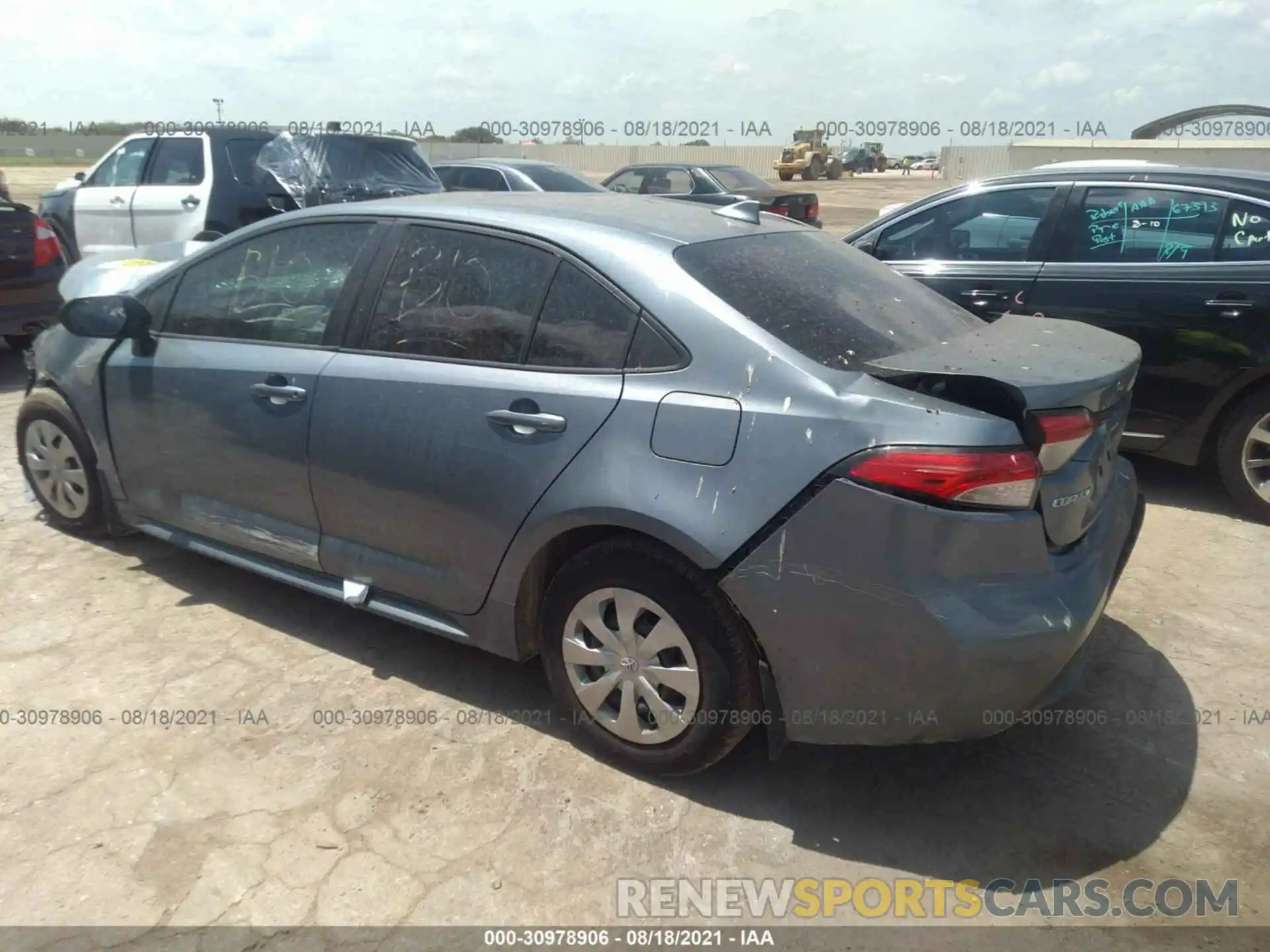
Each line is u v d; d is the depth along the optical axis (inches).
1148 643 150.2
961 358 108.1
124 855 103.4
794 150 1632.6
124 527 175.2
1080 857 105.7
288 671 138.9
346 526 134.6
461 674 139.3
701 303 109.5
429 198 138.7
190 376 147.6
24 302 287.0
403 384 125.8
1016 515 97.4
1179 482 221.8
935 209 227.9
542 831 108.3
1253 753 123.1
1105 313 202.1
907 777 118.5
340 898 98.4
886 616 97.6
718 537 102.3
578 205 133.0
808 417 100.2
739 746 124.1
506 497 116.9
